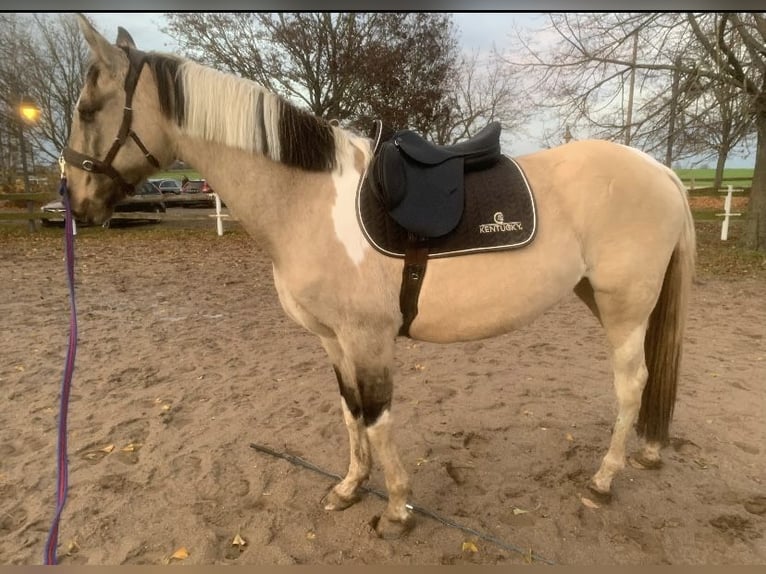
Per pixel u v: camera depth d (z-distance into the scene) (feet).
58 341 14.37
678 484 7.51
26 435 9.18
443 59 42.14
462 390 11.00
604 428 9.23
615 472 7.21
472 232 5.92
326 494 7.51
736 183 62.69
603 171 6.45
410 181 5.69
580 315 16.93
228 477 7.91
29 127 50.72
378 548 6.42
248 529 6.77
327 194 5.91
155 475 7.97
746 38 23.38
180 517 6.98
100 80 5.57
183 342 14.35
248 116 5.65
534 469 8.01
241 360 12.97
